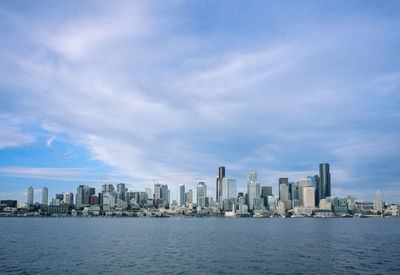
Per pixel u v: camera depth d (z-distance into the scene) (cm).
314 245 15712
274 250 13588
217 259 11038
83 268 9338
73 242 17038
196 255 11981
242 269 9256
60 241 17600
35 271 8938
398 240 18812
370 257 11612
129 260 10781
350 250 13675
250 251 13212
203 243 16600
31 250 13462
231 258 11275
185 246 15138
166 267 9519
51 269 9200
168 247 14688
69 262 10369
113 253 12506
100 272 8794
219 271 8969
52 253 12488
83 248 14200
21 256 11688
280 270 9138
